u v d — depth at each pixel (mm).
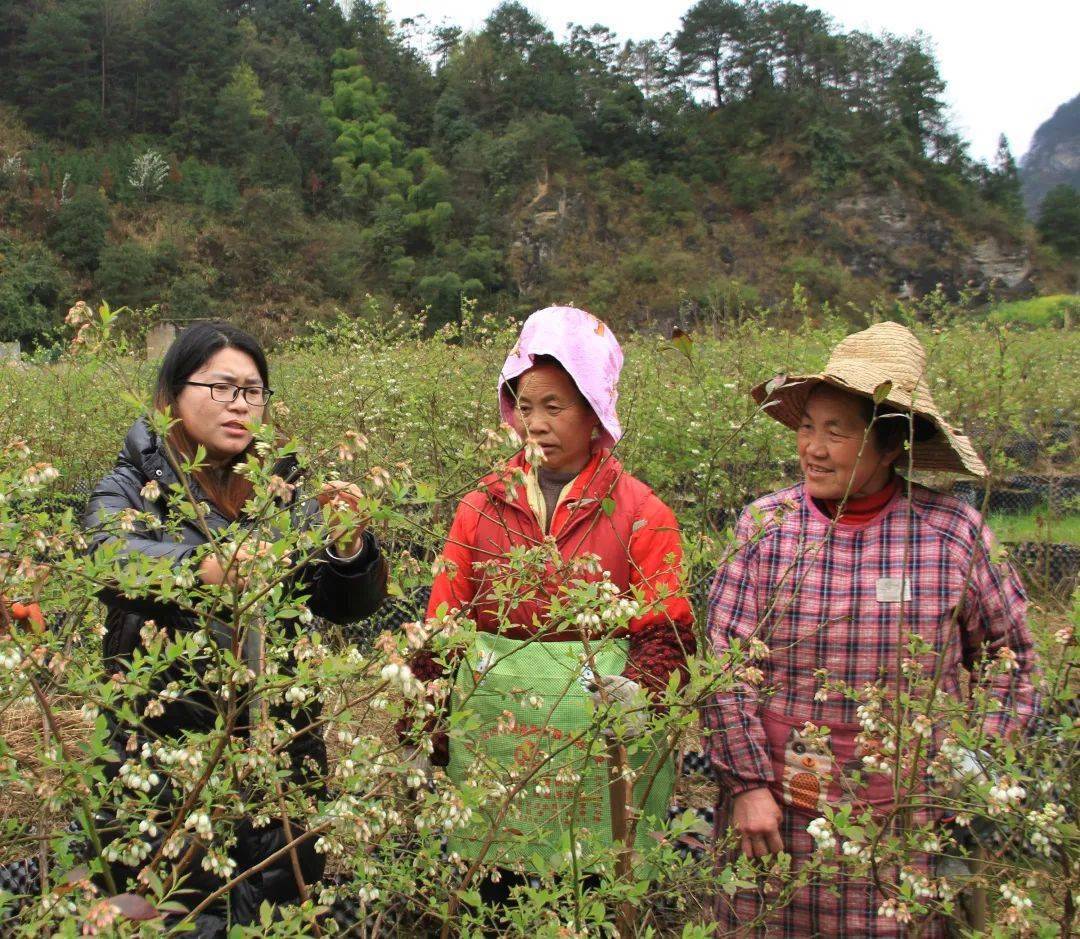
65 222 77750
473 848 2205
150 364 6148
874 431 2234
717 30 116438
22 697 1557
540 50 118688
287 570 1585
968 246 103000
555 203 100375
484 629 2336
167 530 2035
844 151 105500
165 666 1568
